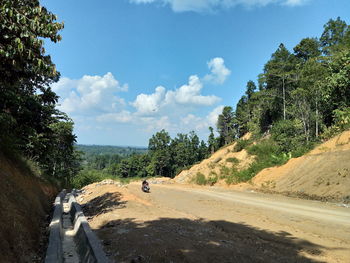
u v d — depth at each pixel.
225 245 6.70
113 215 10.40
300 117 34.91
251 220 10.92
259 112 53.06
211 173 38.47
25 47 5.92
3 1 5.50
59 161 33.41
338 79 23.56
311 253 6.76
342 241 7.89
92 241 6.24
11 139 13.51
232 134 71.69
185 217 10.66
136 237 7.09
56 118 19.52
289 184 22.67
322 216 11.90
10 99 13.98
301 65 45.47
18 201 8.30
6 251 5.02
